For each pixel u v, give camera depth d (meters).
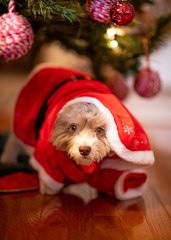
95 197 1.68
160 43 1.99
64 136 1.48
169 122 3.90
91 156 1.40
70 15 1.34
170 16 1.86
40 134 1.63
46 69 2.00
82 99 1.47
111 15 1.32
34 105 1.84
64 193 1.73
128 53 2.02
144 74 2.01
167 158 2.48
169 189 1.81
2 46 1.25
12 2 1.25
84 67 2.48
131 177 1.68
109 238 1.20
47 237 1.19
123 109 1.50
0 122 3.44
